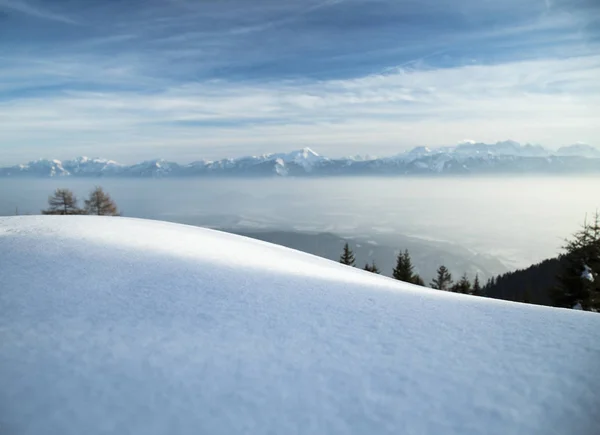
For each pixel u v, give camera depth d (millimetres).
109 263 14000
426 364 7762
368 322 10078
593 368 7695
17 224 21000
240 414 6090
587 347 8641
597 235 26141
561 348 8586
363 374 7316
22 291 10383
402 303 12250
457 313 11219
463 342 8875
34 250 14844
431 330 9633
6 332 8031
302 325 9602
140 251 16469
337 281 15648
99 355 7398
